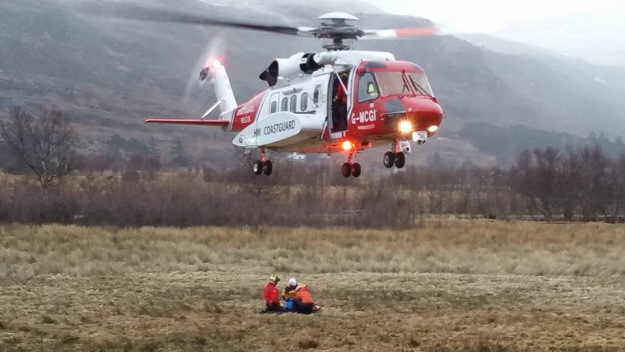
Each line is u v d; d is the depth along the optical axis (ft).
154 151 477.77
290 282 70.23
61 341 57.16
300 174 235.61
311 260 113.60
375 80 77.36
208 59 106.83
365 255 118.73
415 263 110.01
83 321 65.41
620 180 239.30
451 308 73.51
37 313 69.15
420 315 69.36
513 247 138.51
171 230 157.07
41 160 219.82
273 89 91.04
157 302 75.05
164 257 113.29
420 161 623.77
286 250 125.08
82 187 196.03
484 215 239.30
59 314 68.39
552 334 60.49
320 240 143.64
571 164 245.45
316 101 82.84
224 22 80.48
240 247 132.77
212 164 411.54
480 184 273.13
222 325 63.67
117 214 169.37
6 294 79.51
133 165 305.32
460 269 105.29
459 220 209.97
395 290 85.05
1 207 165.07
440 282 92.68
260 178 212.23
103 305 73.56
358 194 221.87
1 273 94.02
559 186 236.43
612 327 63.72
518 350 52.90
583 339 58.44
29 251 118.93
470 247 136.98
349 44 85.97
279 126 85.92
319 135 83.15
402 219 180.96
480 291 85.35
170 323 64.64
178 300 76.89
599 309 73.31
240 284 89.30
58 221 166.40
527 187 241.76
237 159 259.60
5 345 55.62
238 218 174.50
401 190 258.16
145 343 55.57
